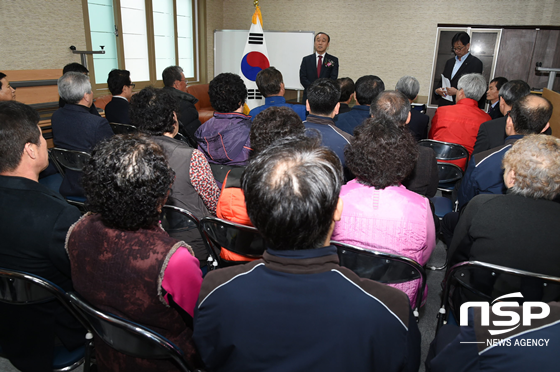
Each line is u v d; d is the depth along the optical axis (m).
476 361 0.65
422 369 1.58
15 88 3.51
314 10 6.30
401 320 0.63
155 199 0.89
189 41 6.53
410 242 1.15
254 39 5.36
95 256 0.90
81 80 2.33
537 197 1.11
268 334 0.62
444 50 5.50
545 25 5.01
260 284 0.65
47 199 1.10
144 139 0.95
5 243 1.06
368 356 0.60
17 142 1.18
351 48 6.22
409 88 2.89
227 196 1.40
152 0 5.57
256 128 1.48
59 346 1.22
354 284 0.64
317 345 0.61
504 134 2.23
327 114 2.02
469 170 1.83
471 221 1.22
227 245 1.43
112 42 5.02
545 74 4.95
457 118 2.75
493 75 5.20
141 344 0.91
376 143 1.17
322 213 0.63
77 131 2.29
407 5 5.73
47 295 1.06
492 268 1.08
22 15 3.79
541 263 1.07
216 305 0.66
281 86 2.94
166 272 0.87
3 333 1.15
